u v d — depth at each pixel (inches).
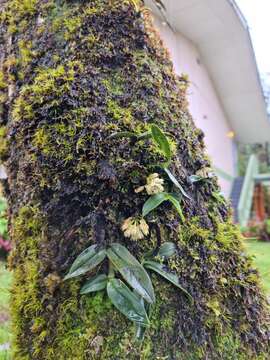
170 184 13.2
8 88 16.4
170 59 17.3
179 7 79.5
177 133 14.7
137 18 15.2
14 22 16.5
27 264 14.0
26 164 13.1
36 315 13.2
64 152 12.6
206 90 119.1
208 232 14.1
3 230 61.3
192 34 98.7
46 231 13.1
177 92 16.4
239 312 13.8
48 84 13.0
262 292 15.1
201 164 15.1
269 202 182.4
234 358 13.1
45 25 15.2
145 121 13.8
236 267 14.5
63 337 12.4
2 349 23.6
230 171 153.9
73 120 12.8
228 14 85.0
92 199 12.6
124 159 12.7
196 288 13.1
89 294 12.3
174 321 12.5
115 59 14.4
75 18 14.6
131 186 12.7
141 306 11.6
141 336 11.7
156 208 12.9
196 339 12.6
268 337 14.2
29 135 13.0
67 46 14.3
